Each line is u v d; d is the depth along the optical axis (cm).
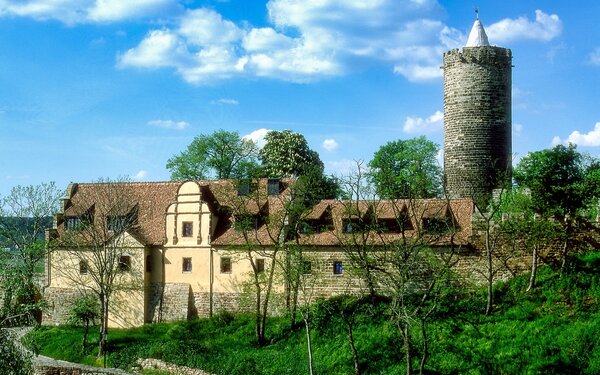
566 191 5109
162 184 6544
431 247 5366
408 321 4231
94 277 5562
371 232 5572
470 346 4606
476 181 6838
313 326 5253
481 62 6856
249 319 5700
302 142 8850
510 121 7006
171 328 5688
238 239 5944
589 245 5281
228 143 8669
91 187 6738
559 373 4228
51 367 4981
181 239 6134
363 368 4694
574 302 4809
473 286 5278
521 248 5328
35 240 6638
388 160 8375
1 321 3338
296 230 5444
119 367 5225
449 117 7038
